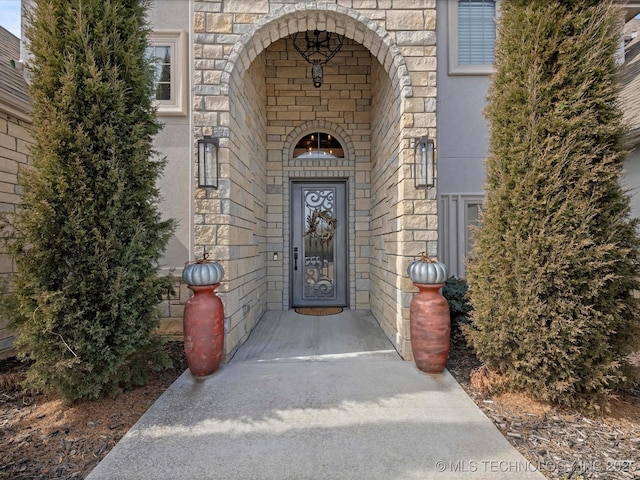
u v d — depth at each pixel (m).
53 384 2.52
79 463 2.01
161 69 4.68
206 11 3.54
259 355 3.69
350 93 5.95
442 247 5.21
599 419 2.45
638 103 4.79
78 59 2.57
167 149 4.70
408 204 3.55
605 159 2.42
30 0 4.34
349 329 4.73
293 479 1.86
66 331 2.52
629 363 2.62
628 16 5.53
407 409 2.56
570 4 2.57
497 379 2.78
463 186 5.21
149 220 2.91
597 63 2.47
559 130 2.50
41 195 2.46
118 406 2.65
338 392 2.82
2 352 3.87
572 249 2.43
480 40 5.25
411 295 3.55
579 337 2.50
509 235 2.66
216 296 3.23
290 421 2.41
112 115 2.63
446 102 5.23
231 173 3.63
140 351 2.92
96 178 2.57
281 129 5.95
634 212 4.79
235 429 2.32
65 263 2.54
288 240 5.97
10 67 4.62
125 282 2.64
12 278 2.79
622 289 2.52
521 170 2.63
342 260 6.18
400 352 3.67
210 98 3.54
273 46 5.93
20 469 1.94
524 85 2.64
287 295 5.95
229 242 3.55
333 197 6.16
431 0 3.58
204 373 3.09
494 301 2.74
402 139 3.59
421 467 1.95
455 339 4.06
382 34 3.57
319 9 3.53
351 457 2.04
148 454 2.07
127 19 2.76
